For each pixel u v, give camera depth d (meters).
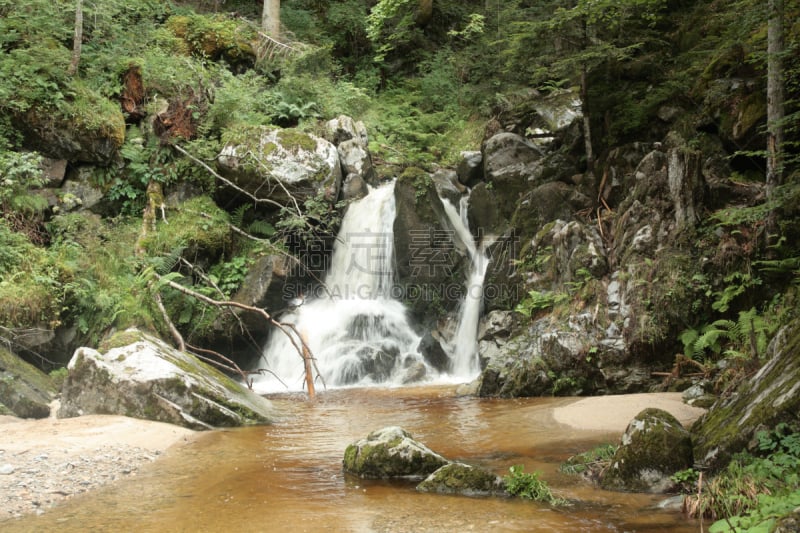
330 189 15.98
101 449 7.84
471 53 21.72
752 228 11.56
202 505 5.86
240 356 15.34
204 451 8.03
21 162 13.26
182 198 15.89
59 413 9.76
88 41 16.88
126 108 15.95
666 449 6.13
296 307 15.68
